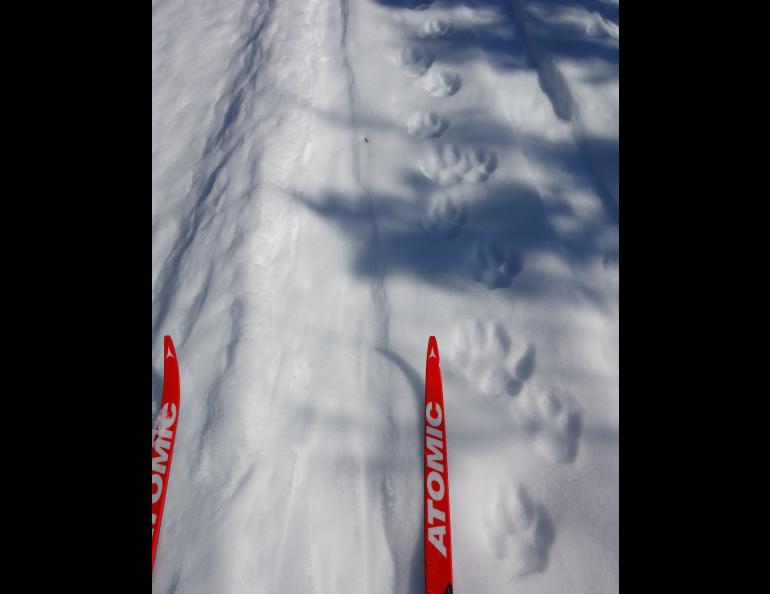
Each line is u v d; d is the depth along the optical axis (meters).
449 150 2.15
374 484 1.42
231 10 3.09
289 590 1.23
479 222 1.93
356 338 1.71
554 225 1.86
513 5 2.61
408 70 2.49
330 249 1.93
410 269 1.85
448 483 1.40
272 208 1.92
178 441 1.47
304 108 2.33
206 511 1.33
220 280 1.78
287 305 1.76
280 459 1.43
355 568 1.29
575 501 1.35
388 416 1.54
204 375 1.58
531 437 1.47
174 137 2.39
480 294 1.76
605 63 2.21
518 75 2.31
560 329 1.65
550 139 2.09
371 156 2.20
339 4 2.89
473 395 1.56
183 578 1.24
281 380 1.58
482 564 1.28
